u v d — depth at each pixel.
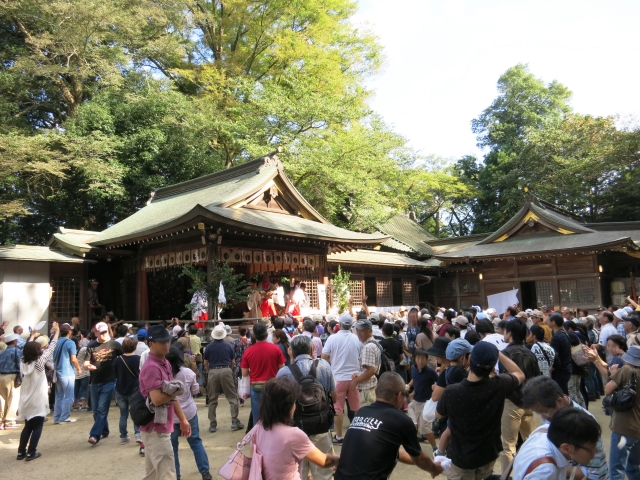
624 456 4.56
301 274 17.30
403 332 10.09
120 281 18.80
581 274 20.91
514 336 5.41
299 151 25.30
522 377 4.29
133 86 28.09
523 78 46.69
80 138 23.06
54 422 9.57
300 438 3.41
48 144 23.44
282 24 30.95
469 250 24.45
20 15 25.14
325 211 28.34
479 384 3.82
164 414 4.73
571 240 21.69
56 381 9.66
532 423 5.32
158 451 4.71
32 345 7.32
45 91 28.09
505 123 46.22
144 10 26.42
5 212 21.92
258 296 15.79
